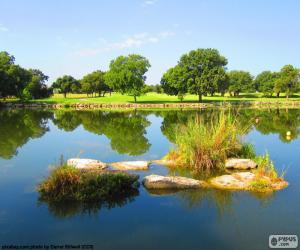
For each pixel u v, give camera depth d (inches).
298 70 3496.6
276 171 569.9
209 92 3041.3
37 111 2304.4
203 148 588.4
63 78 4680.1
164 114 1943.9
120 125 1348.4
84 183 433.7
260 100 3267.7
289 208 396.2
